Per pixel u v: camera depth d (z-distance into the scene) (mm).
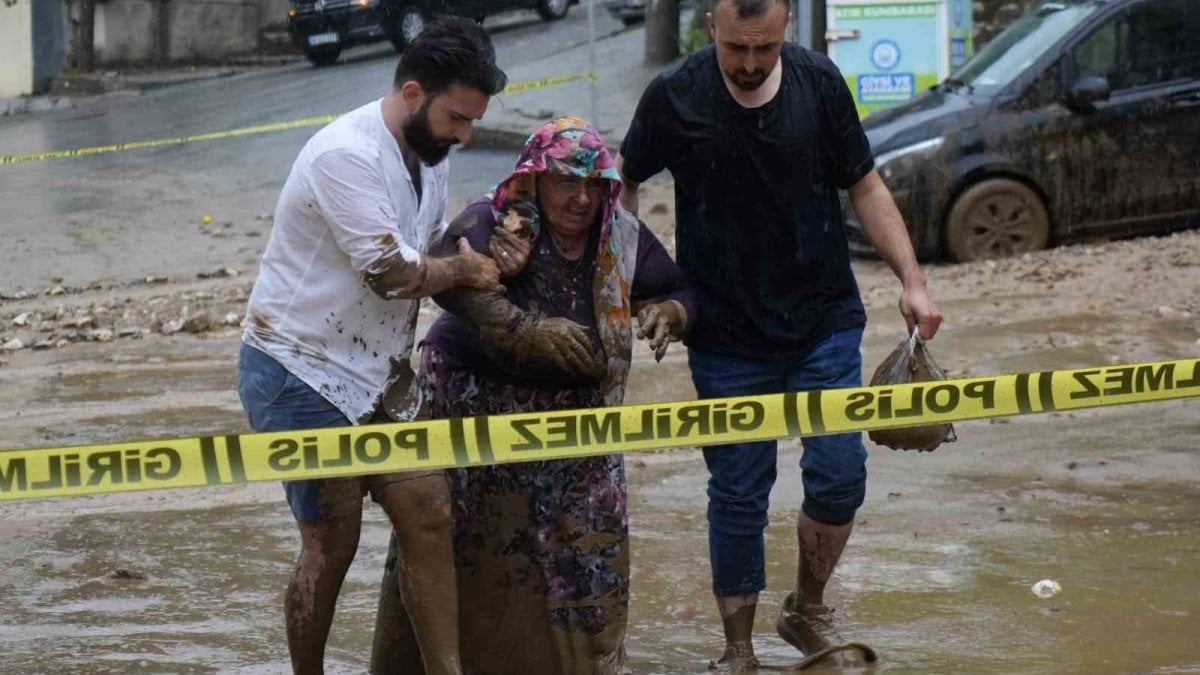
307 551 5902
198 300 16562
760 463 6535
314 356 5738
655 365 12430
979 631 6941
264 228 21594
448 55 5535
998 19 23875
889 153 17266
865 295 15422
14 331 15133
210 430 10953
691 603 7496
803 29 21938
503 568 6129
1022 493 9078
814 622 6770
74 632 7117
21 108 35344
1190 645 6668
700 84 6301
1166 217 17516
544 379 6039
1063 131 17234
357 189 5547
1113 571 7699
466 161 25375
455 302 5867
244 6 41281
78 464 5316
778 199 6312
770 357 6488
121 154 27641
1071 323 13211
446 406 6164
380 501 5820
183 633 7105
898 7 20812
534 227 5914
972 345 12570
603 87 28500
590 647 6109
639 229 6145
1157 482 9195
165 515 9070
